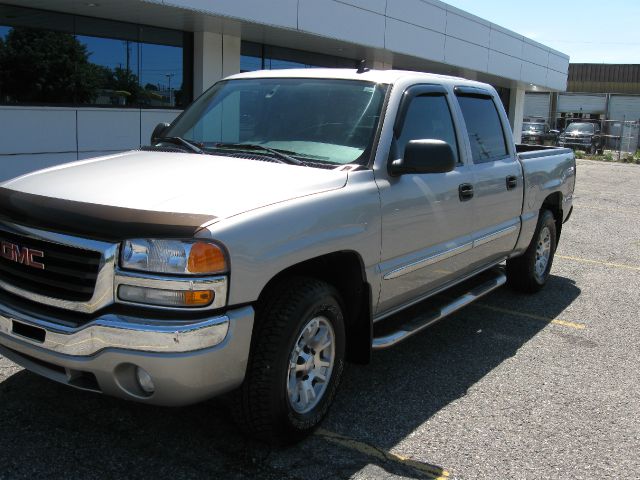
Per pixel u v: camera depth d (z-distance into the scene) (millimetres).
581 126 41312
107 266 2881
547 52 28906
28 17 11117
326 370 3607
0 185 3609
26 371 4180
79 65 12000
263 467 3234
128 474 3111
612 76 53250
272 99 4488
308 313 3291
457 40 20406
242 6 12047
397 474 3250
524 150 7676
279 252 3123
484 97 5559
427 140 3912
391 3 16516
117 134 12734
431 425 3799
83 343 2918
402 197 4031
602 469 3406
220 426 3609
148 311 2865
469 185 4820
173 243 2844
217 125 4555
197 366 2854
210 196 3174
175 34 13562
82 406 3758
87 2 10578
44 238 3051
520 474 3320
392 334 4211
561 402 4211
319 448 3461
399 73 4555
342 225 3525
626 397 4336
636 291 7184
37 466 3137
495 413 4000
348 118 4176
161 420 3643
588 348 5270
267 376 3152
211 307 2879
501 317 6023
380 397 4148
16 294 3188
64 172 3678
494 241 5434
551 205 6992
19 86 11172
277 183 3443
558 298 6766
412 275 4277
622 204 15250
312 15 13812
